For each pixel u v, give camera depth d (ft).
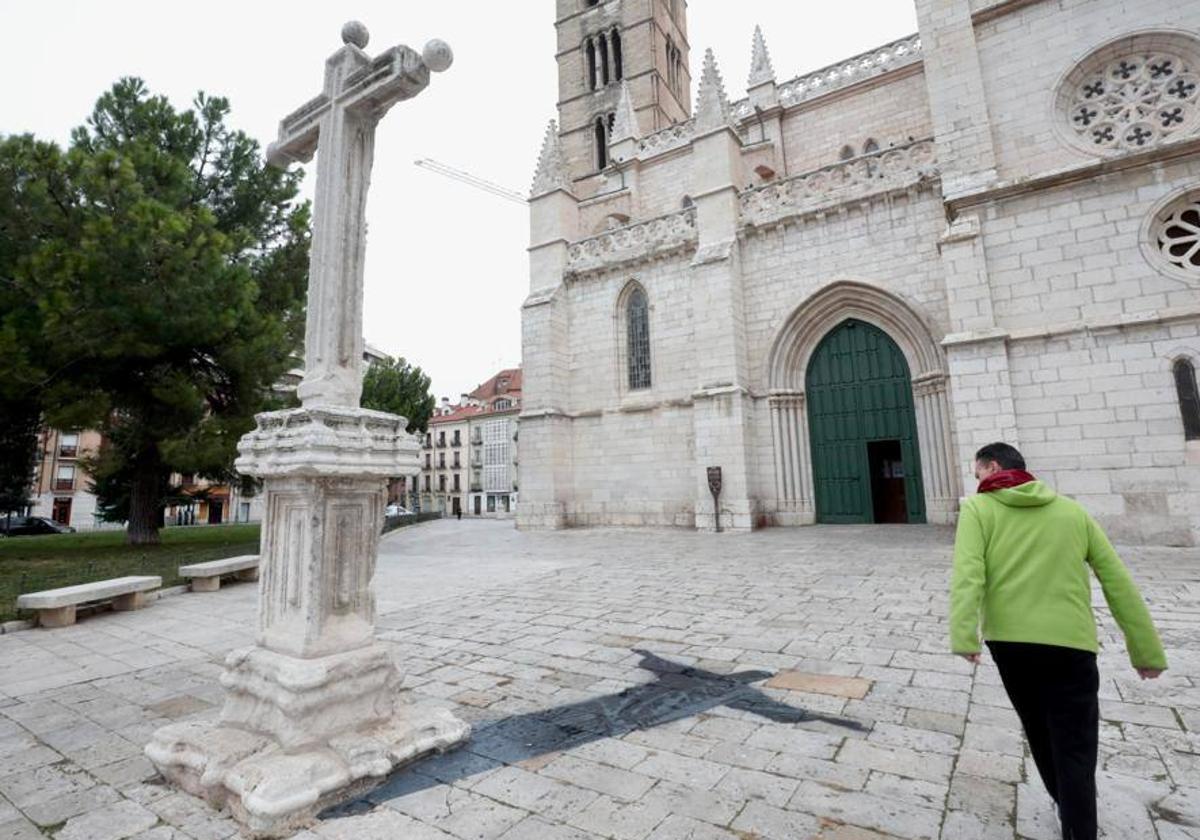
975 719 12.62
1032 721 8.52
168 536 72.79
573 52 137.80
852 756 11.13
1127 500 35.96
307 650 10.63
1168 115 39.55
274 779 9.18
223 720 11.30
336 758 10.18
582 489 69.87
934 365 52.49
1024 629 8.23
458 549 51.93
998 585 8.66
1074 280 38.91
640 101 126.82
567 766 11.03
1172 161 36.94
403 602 27.86
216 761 9.95
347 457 11.09
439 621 23.53
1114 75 41.47
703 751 11.52
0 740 12.99
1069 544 8.45
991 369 40.01
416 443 12.69
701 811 9.37
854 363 58.03
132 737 13.09
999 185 41.04
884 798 9.62
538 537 60.64
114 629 24.20
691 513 62.39
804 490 58.34
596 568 36.45
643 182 91.04
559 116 138.31
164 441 48.91
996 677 15.08
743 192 63.77
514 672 16.79
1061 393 38.27
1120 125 40.65
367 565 12.01
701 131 65.16
